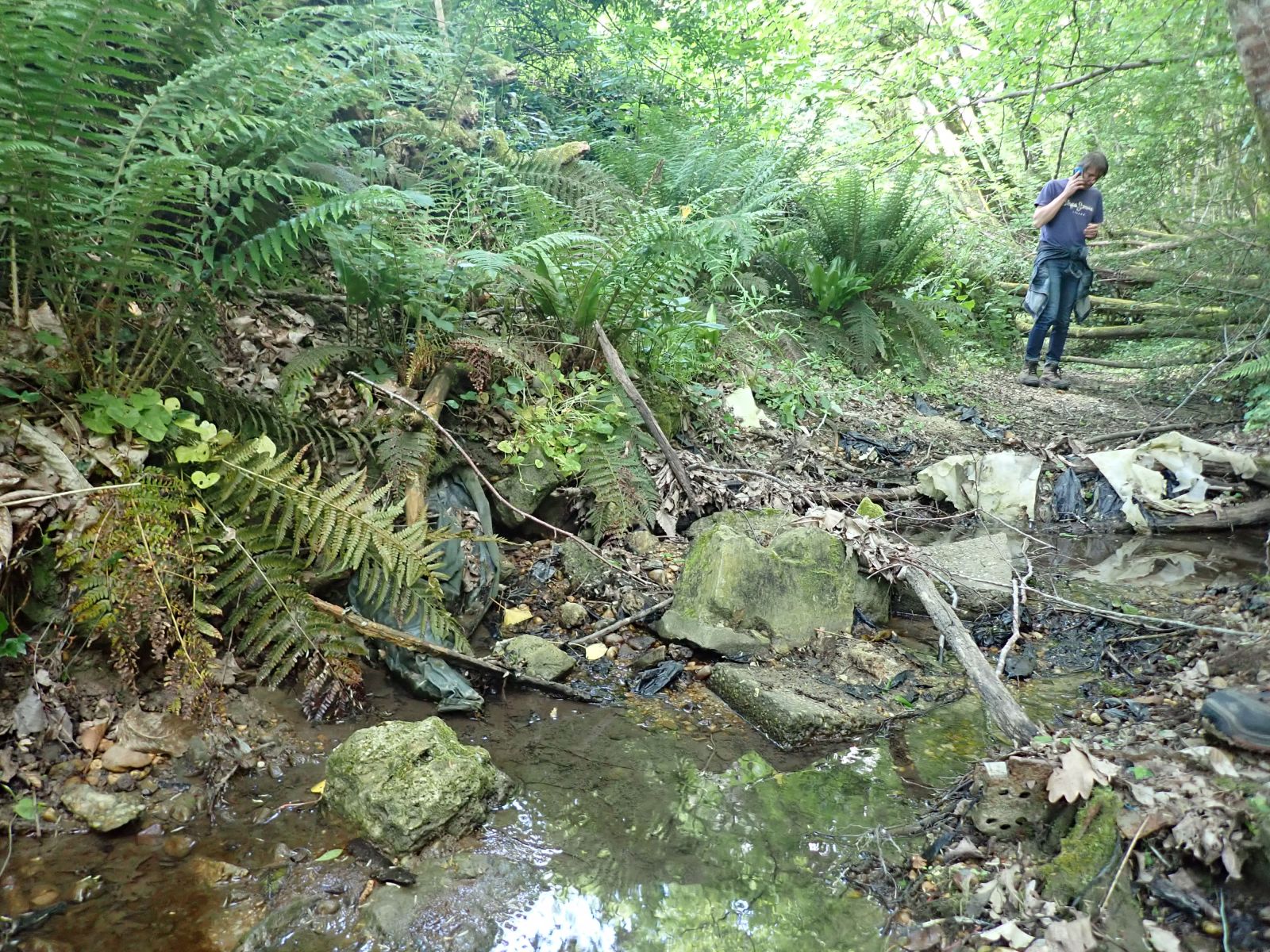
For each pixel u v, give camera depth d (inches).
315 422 117.2
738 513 140.8
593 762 90.9
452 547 116.0
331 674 96.5
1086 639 120.6
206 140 96.3
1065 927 63.2
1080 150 362.9
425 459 119.6
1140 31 250.2
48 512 83.1
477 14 199.5
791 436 191.6
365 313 137.9
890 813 82.4
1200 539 159.8
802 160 288.0
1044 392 268.1
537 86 305.4
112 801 75.3
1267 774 75.2
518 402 142.8
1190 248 255.6
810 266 253.0
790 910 69.3
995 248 363.9
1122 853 69.7
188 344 102.7
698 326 177.0
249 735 87.8
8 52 76.3
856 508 161.9
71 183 85.5
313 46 108.8
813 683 107.5
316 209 100.5
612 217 175.6
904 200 267.9
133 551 83.5
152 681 88.0
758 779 88.4
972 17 334.0
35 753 77.5
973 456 180.4
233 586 94.8
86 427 90.6
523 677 104.7
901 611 133.0
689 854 76.0
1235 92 215.5
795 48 399.2
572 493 142.3
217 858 71.9
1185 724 89.3
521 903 69.2
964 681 111.0
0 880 66.9
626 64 339.3
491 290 149.9
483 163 171.8
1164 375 266.1
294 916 65.9
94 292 97.8
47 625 83.3
